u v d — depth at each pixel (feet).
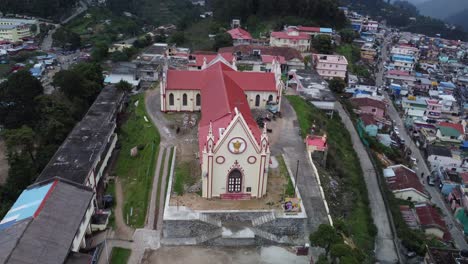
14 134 221.25
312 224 173.47
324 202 186.60
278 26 540.52
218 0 610.24
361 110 379.76
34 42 596.29
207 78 263.08
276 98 266.77
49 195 153.17
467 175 295.69
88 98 305.12
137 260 150.82
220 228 164.14
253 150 169.07
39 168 215.51
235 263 152.25
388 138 342.03
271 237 165.07
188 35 546.67
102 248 156.04
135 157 222.89
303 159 218.38
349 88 423.23
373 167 276.82
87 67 327.88
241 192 178.09
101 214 173.27
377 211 231.91
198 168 198.49
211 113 206.80
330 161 237.66
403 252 202.39
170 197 175.32
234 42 474.49
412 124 385.91
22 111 278.46
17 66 472.03
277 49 414.00
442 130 353.31
